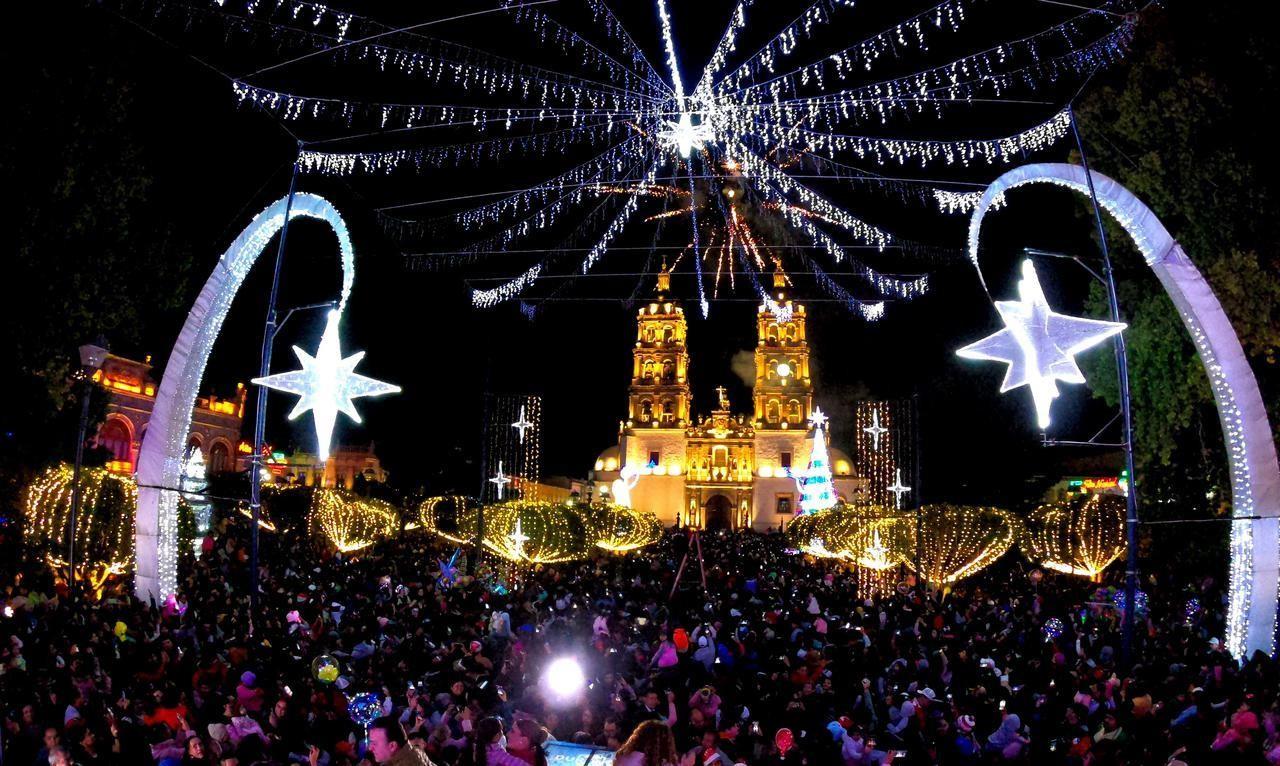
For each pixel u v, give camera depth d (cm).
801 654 1514
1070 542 2714
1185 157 2388
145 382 5631
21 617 1458
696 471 11025
